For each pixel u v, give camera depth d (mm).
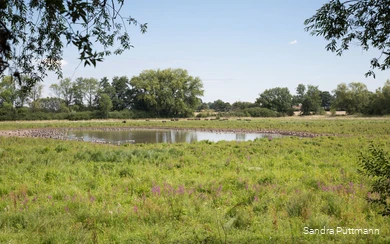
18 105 72188
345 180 10250
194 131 46812
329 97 135500
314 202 7625
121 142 31594
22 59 4887
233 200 8359
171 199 8070
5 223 6508
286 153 17562
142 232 6027
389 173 5035
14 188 9672
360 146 20531
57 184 10258
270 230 6074
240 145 22672
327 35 4996
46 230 6043
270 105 102562
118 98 93250
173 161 14883
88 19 4172
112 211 7230
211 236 5711
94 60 4004
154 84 84375
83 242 5594
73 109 83000
